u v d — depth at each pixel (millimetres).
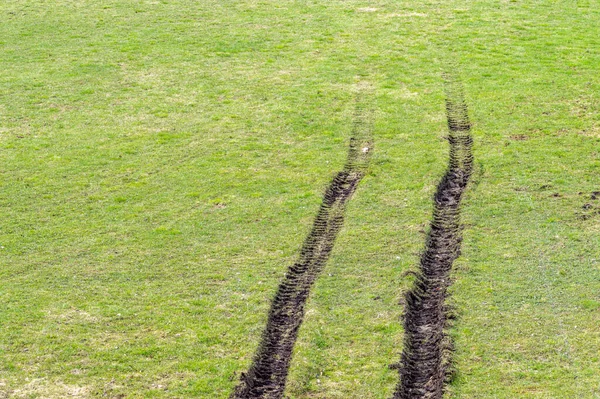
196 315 18406
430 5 42906
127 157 26797
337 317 18188
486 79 32531
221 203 23781
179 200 24000
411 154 26406
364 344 17250
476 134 27781
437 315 18453
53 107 30766
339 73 33750
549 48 35688
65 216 23141
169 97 31688
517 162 25641
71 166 26172
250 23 40344
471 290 19062
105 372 16500
